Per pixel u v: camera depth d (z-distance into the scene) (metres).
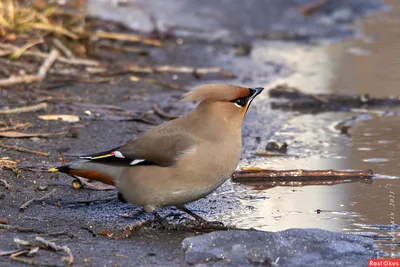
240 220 9.88
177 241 9.06
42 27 16.66
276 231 9.41
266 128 14.40
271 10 23.12
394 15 24.62
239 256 8.34
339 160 12.49
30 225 9.33
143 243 8.94
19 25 16.42
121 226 9.51
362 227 9.60
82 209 10.05
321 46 21.20
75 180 10.55
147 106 14.77
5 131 12.52
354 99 16.03
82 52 17.08
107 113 13.98
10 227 9.09
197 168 9.29
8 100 13.87
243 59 19.30
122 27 19.53
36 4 17.44
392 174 11.82
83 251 8.51
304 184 11.47
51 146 12.12
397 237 9.22
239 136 9.69
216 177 9.45
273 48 20.77
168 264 8.20
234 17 22.36
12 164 11.16
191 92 9.67
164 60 18.17
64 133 12.70
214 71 17.44
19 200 10.13
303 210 10.27
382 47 20.94
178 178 9.31
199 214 10.12
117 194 10.61
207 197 10.81
